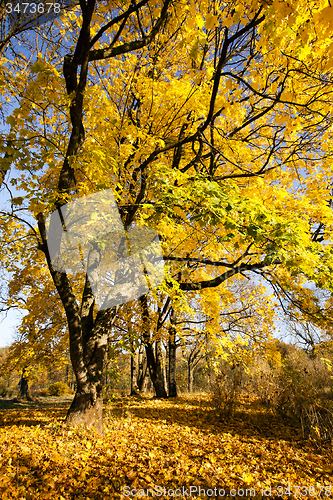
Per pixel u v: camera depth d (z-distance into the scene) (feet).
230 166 20.22
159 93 13.92
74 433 14.96
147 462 12.15
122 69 14.55
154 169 13.48
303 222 10.40
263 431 18.33
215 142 15.98
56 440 13.92
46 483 9.37
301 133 15.99
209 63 14.73
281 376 24.53
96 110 12.36
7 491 8.61
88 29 11.41
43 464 10.99
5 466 10.39
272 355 25.79
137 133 13.03
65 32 15.25
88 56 12.23
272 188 14.08
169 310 35.68
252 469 12.19
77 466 11.13
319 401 18.99
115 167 11.71
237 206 9.66
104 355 18.29
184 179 11.34
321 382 22.65
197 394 45.27
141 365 55.11
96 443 14.07
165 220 12.78
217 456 13.33
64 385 78.95
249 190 13.94
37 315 30.89
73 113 12.41
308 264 9.50
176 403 30.73
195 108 13.47
